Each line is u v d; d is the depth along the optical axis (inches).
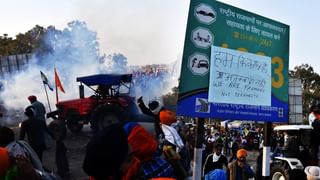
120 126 69.7
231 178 256.1
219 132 862.5
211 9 158.1
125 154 67.9
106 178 67.3
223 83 163.3
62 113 575.5
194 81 153.6
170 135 163.3
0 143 146.0
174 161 142.3
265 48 182.4
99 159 66.1
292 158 365.4
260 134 962.7
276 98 189.3
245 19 171.6
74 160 402.9
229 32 165.2
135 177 72.6
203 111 155.9
